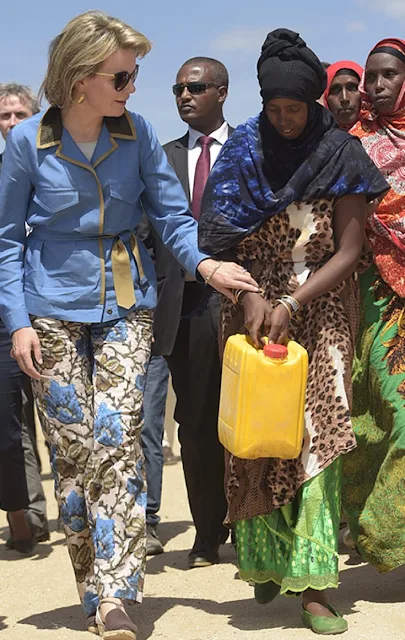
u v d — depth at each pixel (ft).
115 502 15.10
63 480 15.66
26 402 22.56
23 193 15.37
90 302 15.38
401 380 16.30
